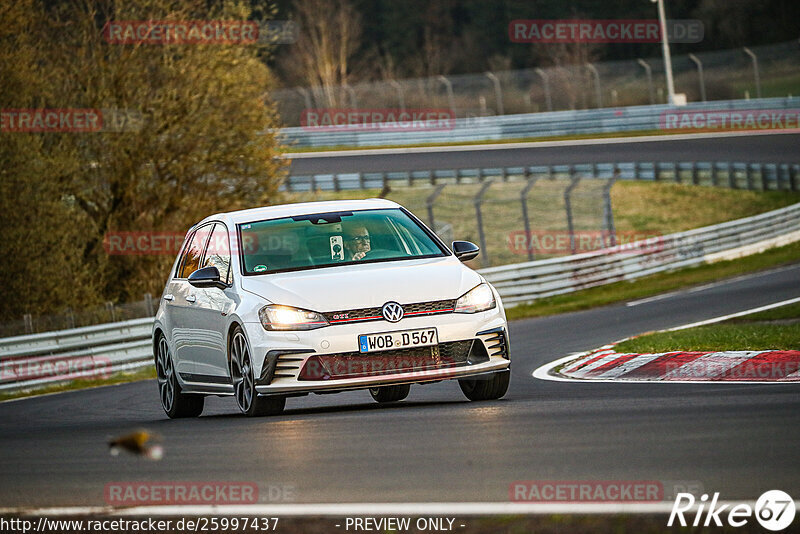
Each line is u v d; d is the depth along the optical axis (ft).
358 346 93.56
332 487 59.41
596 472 58.54
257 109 314.35
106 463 74.43
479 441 71.61
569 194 342.64
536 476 58.49
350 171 531.09
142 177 307.58
